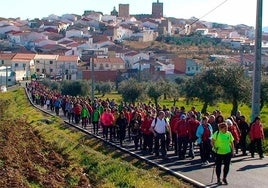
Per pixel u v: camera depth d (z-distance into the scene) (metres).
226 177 17.61
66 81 89.56
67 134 36.16
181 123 22.69
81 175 19.98
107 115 30.69
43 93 65.81
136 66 131.88
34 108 62.06
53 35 193.62
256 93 24.27
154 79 111.94
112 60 135.38
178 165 21.17
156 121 23.25
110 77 117.19
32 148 26.78
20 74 126.56
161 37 194.25
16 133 33.88
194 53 153.62
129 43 182.38
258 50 24.14
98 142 30.67
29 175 18.25
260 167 20.48
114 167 20.73
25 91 91.31
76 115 41.59
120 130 28.02
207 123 21.34
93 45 169.50
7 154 22.27
